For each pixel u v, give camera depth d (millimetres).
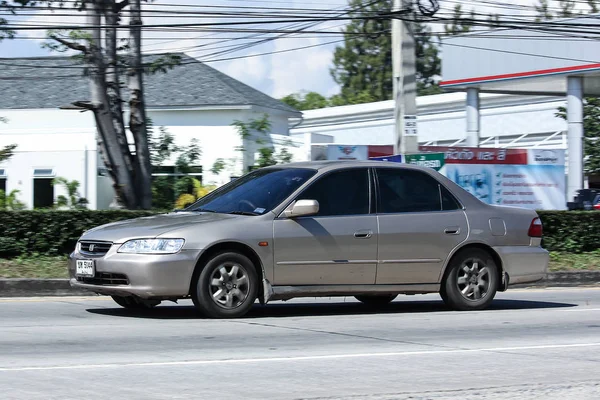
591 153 79062
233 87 76438
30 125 72312
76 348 16109
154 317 20531
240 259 19812
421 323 20422
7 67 78312
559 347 17266
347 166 21500
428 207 22062
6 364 14461
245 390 12711
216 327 18859
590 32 50281
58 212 32188
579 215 38562
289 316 21453
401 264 21391
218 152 63406
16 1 37719
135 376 13594
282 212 20266
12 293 25969
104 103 38438
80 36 38031
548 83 63562
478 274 22688
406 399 12328
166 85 75750
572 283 33125
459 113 95250
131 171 40188
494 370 14703
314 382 13383
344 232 20688
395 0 35844
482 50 63125
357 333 18594
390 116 99938
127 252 19109
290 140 61750
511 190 51625
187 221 19953
